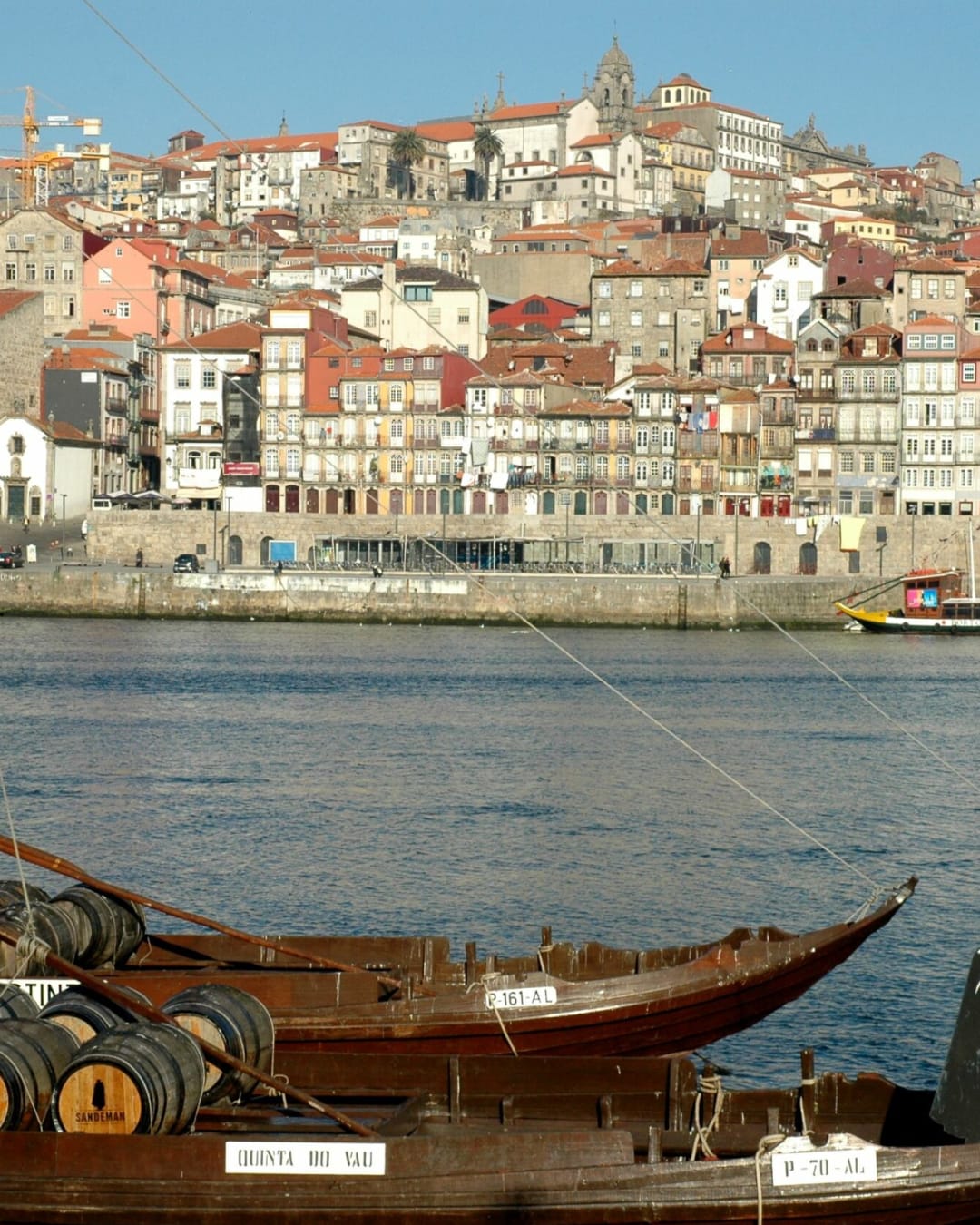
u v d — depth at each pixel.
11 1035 34.09
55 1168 32.47
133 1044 33.78
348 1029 41.84
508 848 77.62
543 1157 32.25
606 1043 42.56
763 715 132.50
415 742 114.56
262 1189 32.19
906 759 108.81
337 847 77.31
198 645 189.88
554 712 133.38
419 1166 32.25
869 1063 48.88
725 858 76.12
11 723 122.62
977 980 33.69
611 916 65.25
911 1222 32.00
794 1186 31.89
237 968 46.78
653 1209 31.83
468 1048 41.94
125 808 87.44
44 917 42.78
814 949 44.44
